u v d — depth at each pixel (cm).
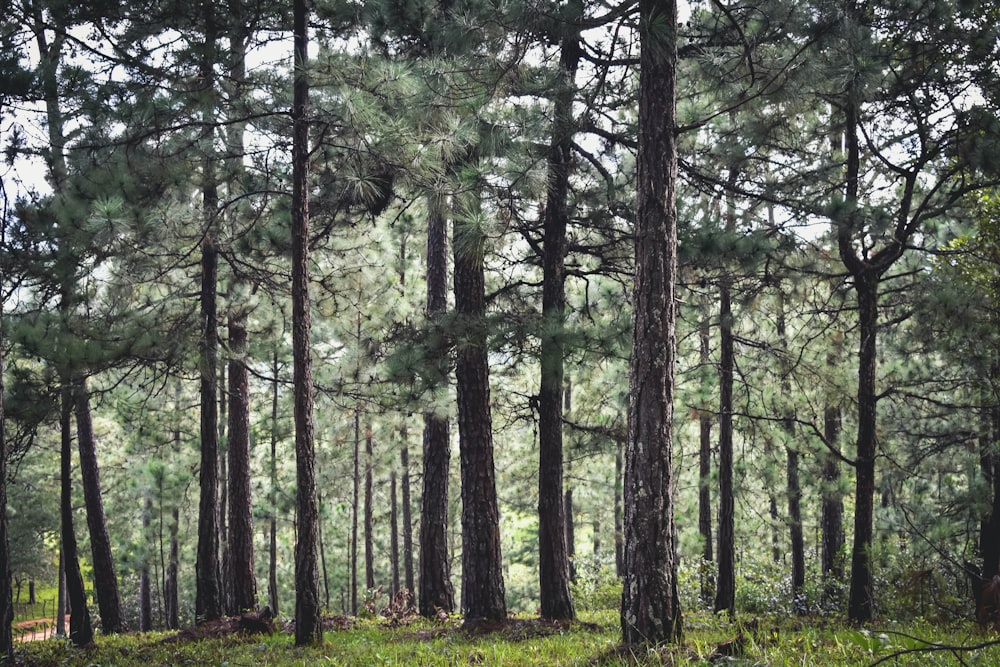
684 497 2230
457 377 1243
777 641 698
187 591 3138
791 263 1241
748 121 1148
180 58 1066
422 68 874
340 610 3288
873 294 1191
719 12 963
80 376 1132
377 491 2997
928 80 1119
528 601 3334
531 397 1278
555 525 1233
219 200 1322
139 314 1289
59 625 2955
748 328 1758
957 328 1109
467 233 884
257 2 1105
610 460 2573
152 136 1084
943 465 1547
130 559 2259
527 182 900
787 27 792
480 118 916
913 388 1452
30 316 1132
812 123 1248
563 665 704
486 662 775
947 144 1120
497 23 781
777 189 1219
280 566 3247
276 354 1734
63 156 1118
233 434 1609
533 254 1484
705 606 1589
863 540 1153
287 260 1477
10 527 3278
